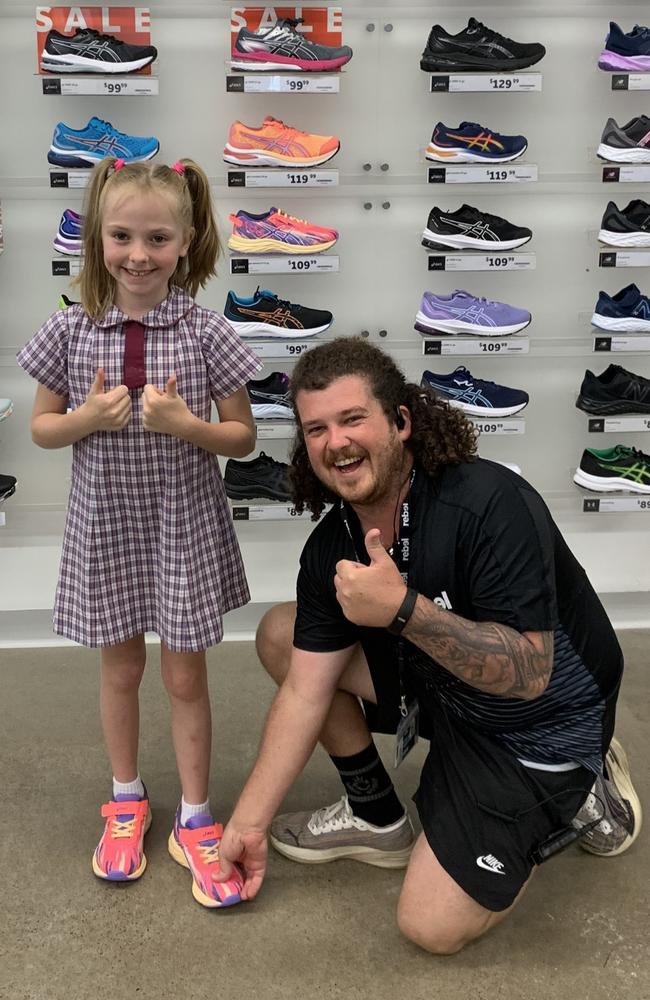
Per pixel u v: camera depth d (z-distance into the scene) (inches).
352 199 108.8
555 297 113.7
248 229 102.2
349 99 106.2
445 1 103.0
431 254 105.4
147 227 59.2
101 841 71.4
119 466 63.6
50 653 109.2
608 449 111.7
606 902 67.4
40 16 100.4
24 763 85.1
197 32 103.3
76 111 104.6
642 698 96.9
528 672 55.4
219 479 68.5
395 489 58.2
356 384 54.4
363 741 69.4
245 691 99.5
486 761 63.3
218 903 66.1
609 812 71.3
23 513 113.2
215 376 65.3
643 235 103.1
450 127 107.6
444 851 60.4
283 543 117.3
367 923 65.5
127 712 70.9
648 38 100.1
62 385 65.4
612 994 58.8
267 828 71.2
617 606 119.3
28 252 107.6
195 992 59.1
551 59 106.4
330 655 65.0
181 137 106.4
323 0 102.3
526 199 110.2
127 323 63.0
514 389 110.2
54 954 62.2
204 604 66.4
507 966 61.2
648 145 101.4
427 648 54.6
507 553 55.9
